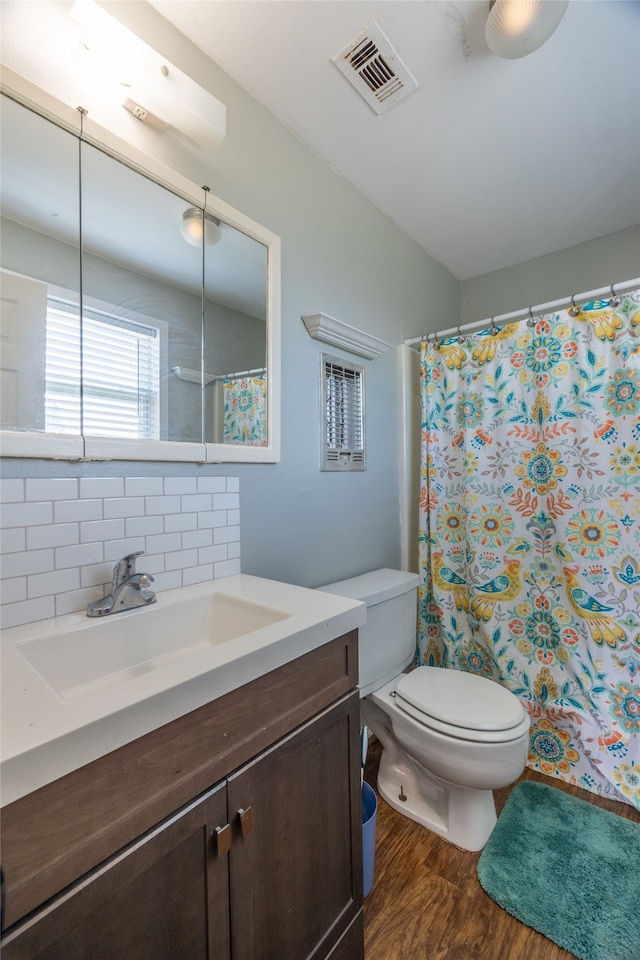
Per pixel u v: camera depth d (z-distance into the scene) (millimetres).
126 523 1005
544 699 1652
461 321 2570
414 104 1367
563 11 1017
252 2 1067
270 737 740
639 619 1481
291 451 1445
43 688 586
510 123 1449
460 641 1891
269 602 971
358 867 958
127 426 1022
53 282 913
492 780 1201
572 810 1433
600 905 1098
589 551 1559
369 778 1617
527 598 1706
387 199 1826
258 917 712
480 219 1973
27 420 866
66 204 931
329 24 1129
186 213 1147
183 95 1021
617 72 1263
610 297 1655
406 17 1114
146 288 1064
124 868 536
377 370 1877
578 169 1671
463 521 1867
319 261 1571
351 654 945
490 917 1088
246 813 682
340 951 891
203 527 1171
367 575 1725
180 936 600
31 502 859
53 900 475
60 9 903
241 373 1273
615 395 1523
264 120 1366
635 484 1486
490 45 1103
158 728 577
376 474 1861
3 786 435
